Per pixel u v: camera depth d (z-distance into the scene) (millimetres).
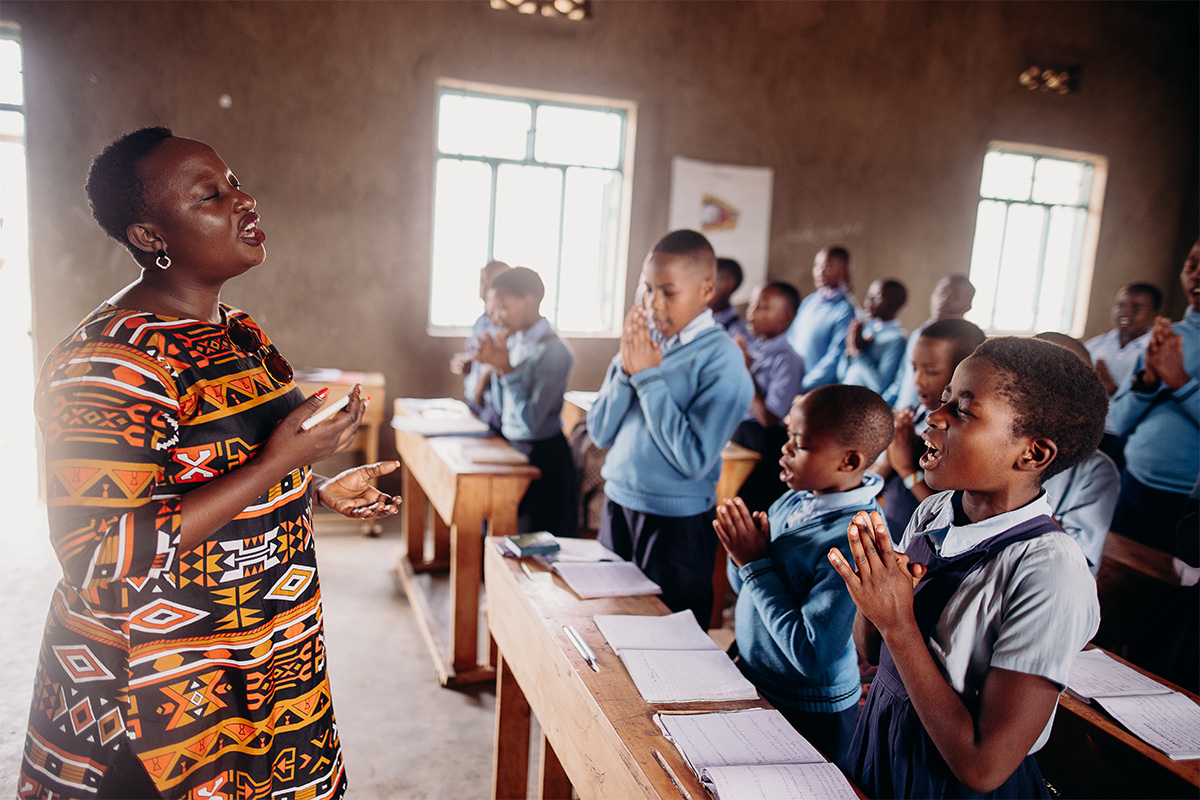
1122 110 6488
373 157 4688
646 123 5211
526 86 4926
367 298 4797
